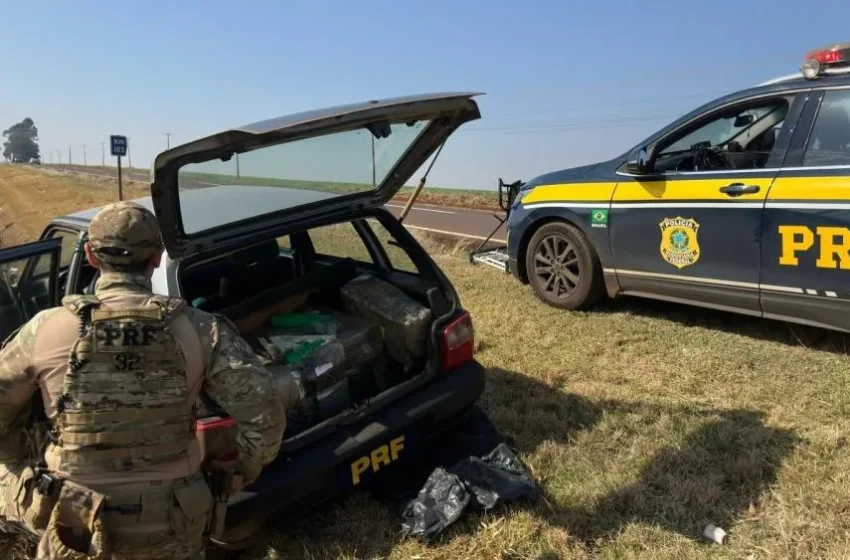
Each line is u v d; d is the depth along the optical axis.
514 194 7.02
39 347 1.86
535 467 3.42
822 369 4.30
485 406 4.16
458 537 2.91
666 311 5.76
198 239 3.10
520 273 6.54
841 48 4.32
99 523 1.83
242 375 1.97
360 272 3.98
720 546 2.77
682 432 3.66
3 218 29.80
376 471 3.04
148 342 1.85
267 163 3.04
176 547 1.93
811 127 4.34
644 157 5.12
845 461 3.22
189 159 2.65
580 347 5.03
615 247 5.44
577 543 2.84
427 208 22.62
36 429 2.04
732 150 4.93
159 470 1.89
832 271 4.15
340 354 3.26
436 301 3.43
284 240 4.23
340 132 2.96
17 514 2.00
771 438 3.52
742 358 4.58
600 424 3.81
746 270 4.60
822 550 2.67
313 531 3.11
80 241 3.40
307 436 2.89
